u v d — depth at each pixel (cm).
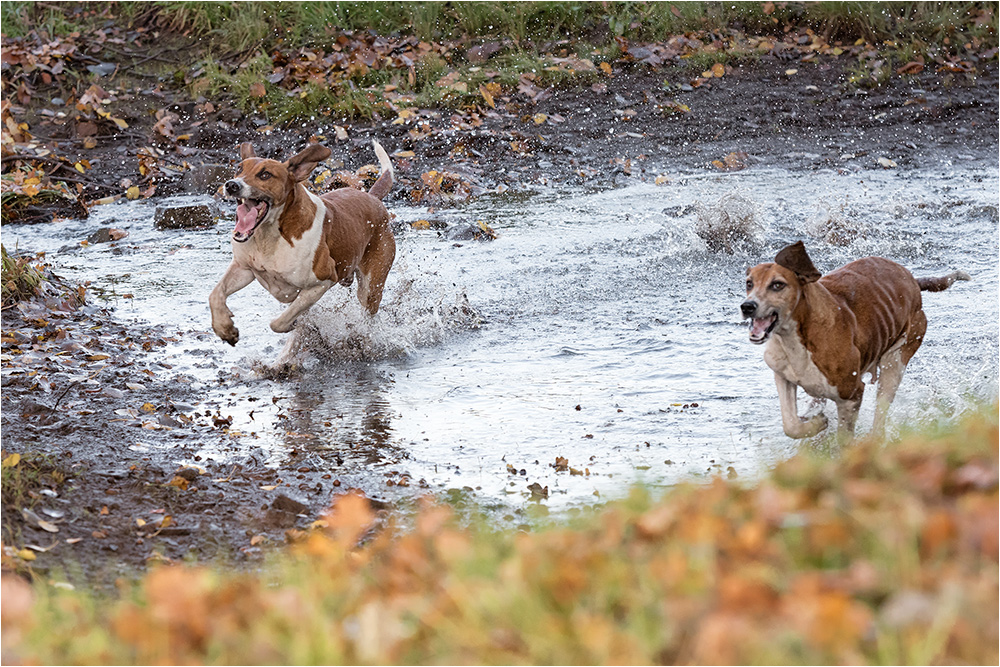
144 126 2428
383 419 1028
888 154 2306
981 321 1232
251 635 512
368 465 910
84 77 2586
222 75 2580
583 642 467
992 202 1859
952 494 583
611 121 2495
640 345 1231
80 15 2814
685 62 2741
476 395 1092
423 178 2105
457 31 2877
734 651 437
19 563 650
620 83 2670
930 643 427
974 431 666
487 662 465
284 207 1102
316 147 1094
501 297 1448
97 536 728
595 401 1055
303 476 880
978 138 2389
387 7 2894
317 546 645
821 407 977
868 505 582
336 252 1155
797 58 2789
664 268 1565
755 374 1111
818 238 1695
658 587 508
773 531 570
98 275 1611
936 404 924
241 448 945
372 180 2162
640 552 564
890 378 941
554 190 2139
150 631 517
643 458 896
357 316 1252
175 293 1506
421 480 869
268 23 2820
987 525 507
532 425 997
